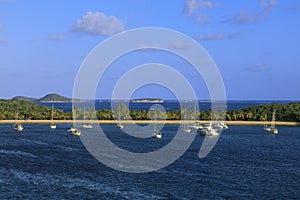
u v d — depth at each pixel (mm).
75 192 64875
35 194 63500
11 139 154000
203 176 80125
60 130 193750
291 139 165250
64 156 107500
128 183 72125
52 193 64188
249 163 99188
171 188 68688
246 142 152625
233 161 102125
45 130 193875
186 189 68188
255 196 64438
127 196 62625
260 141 156750
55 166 90625
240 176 80938
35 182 72500
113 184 71125
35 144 138000
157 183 72438
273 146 140250
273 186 71875
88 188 67812
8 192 64688
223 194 65250
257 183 74312
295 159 107438
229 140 159625
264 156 113125
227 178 78625
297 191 68125
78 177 77375
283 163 99875
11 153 113750
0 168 87500
